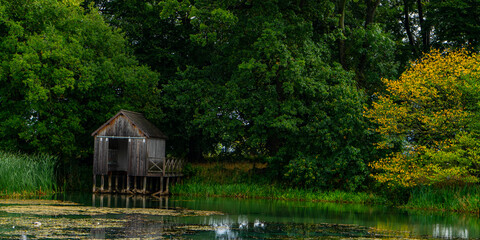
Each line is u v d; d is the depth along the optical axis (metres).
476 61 22.33
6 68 30.89
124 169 35.81
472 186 22.97
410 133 24.38
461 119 21.41
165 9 30.84
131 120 30.38
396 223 17.38
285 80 30.84
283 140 32.69
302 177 29.97
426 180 24.02
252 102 30.83
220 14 28.30
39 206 20.22
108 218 16.97
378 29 32.16
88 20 33.47
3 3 31.53
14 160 26.81
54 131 31.83
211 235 13.92
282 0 31.36
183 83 32.97
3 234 13.23
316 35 32.88
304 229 15.49
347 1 33.41
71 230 14.12
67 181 32.88
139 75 33.66
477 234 15.00
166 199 26.73
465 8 33.03
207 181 33.19
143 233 13.90
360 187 29.22
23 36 32.06
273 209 21.94
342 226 16.33
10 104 32.47
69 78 30.62
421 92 22.58
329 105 29.73
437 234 14.89
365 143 29.20
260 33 30.00
